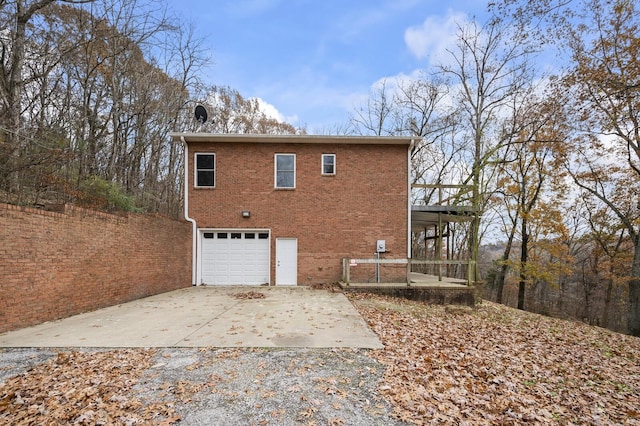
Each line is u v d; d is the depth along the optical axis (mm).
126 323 6676
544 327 9750
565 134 15844
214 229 12641
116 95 16062
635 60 12453
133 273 9422
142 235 9828
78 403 3383
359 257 12719
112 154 15219
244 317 7352
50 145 9188
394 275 12625
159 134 18797
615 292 22328
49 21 12125
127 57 16297
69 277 7223
